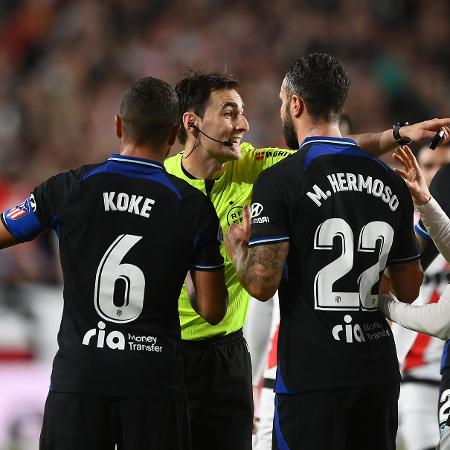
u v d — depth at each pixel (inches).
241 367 690.2
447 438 599.8
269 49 2203.5
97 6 2224.4
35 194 583.5
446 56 2247.8
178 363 577.9
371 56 2207.2
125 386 561.0
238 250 576.1
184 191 580.7
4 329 1213.7
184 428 580.4
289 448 569.3
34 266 1480.1
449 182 643.5
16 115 2021.4
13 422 1172.5
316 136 581.9
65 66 2107.5
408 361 820.6
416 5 2297.0
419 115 2139.5
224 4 2266.2
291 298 572.1
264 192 570.9
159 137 584.4
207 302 585.6
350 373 561.0
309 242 566.9
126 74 2134.6
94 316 566.3
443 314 565.9
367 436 576.7
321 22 2250.2
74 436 562.3
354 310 568.1
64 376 565.6
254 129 2003.0
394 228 584.7
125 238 568.4
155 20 2239.2
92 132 1996.8
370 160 585.6
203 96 669.9
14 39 2208.4
